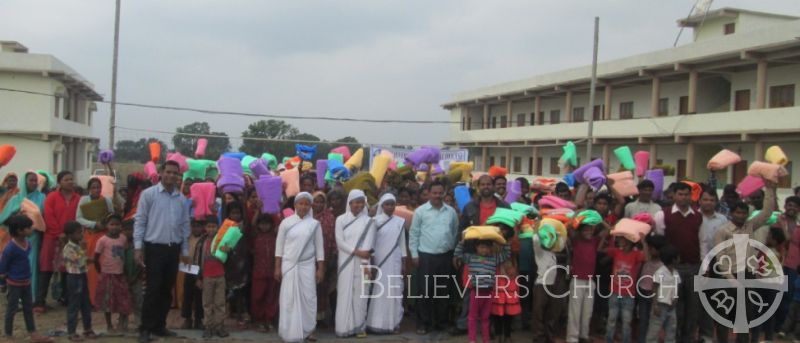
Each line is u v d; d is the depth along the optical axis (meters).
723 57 22.39
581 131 29.45
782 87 21.78
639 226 7.23
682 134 24.19
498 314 7.46
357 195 7.91
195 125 26.77
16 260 7.13
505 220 7.44
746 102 23.41
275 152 30.38
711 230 7.54
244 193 8.46
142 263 7.27
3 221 8.76
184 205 7.43
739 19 27.27
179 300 9.05
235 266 8.03
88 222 8.41
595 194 8.59
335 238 8.06
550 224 7.43
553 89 31.97
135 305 8.06
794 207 8.34
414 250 8.10
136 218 7.15
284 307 7.41
